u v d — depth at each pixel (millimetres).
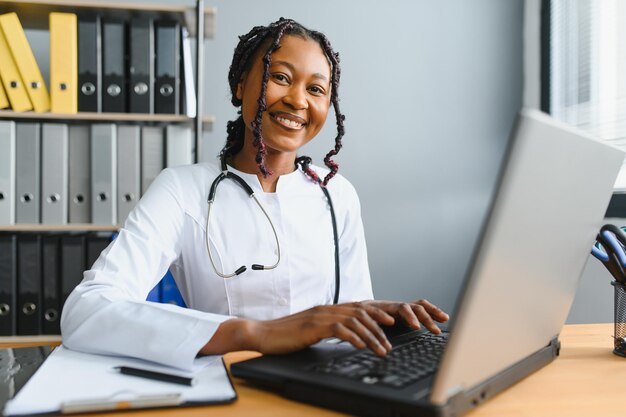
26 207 1958
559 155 488
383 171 2734
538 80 2730
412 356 629
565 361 737
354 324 654
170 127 2018
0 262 1934
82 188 1996
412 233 2748
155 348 656
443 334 755
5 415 501
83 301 758
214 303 1073
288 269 1071
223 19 2584
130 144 2000
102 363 660
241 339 657
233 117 2578
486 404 561
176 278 1131
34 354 774
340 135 1194
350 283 1202
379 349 636
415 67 2758
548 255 544
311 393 544
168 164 2016
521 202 445
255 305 1066
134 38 2006
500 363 551
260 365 608
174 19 2094
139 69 2010
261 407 542
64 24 1960
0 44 1970
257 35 1088
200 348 647
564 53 2592
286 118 1066
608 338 891
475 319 442
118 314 713
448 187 2773
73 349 722
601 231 796
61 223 1977
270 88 1052
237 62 1126
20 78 1987
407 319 777
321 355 645
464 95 2787
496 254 433
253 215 1075
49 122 2045
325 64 1088
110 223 1988
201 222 1056
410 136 2752
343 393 519
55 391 551
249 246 1060
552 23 2672
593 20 2396
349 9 2705
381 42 2730
